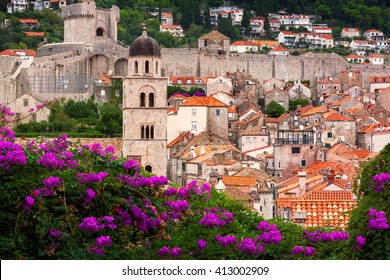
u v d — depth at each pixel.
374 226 95.00
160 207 101.56
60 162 98.00
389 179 101.19
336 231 104.81
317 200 156.75
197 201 108.62
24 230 92.75
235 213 117.88
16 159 93.94
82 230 94.94
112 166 104.19
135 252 95.69
